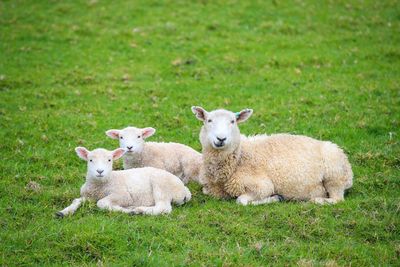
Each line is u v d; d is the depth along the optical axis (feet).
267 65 67.41
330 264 27.45
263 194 35.68
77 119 51.49
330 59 68.80
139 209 32.89
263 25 80.43
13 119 51.08
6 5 87.56
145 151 39.93
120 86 61.11
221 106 55.77
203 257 28.48
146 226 30.99
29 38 75.97
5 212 33.45
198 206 35.29
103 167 33.24
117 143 46.85
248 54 70.95
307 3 89.10
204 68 66.44
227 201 36.24
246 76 64.44
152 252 28.91
